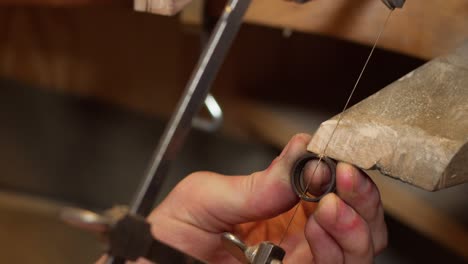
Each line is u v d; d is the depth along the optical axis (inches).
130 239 16.3
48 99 45.7
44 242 41.4
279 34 37.3
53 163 45.5
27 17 44.1
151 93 43.4
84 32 43.9
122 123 44.6
